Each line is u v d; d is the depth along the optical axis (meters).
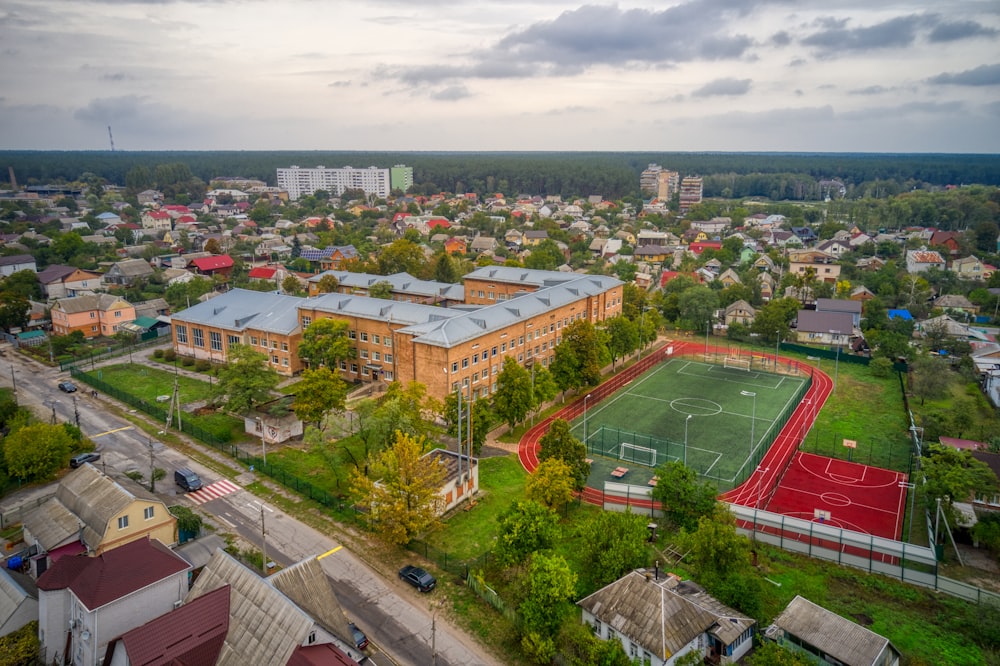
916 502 74.50
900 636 51.62
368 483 62.03
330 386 85.81
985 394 109.62
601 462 84.56
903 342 131.88
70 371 117.25
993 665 48.22
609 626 49.12
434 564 60.59
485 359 103.12
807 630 48.34
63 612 49.00
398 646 49.62
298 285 180.12
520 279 142.75
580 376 105.62
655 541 64.25
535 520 56.47
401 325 107.81
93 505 59.53
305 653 41.31
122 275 182.12
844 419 102.38
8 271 182.25
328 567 59.66
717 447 90.00
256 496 72.62
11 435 75.62
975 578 60.09
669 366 131.12
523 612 49.16
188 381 112.25
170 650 41.41
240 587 46.06
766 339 149.62
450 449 85.50
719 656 48.50
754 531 64.94
